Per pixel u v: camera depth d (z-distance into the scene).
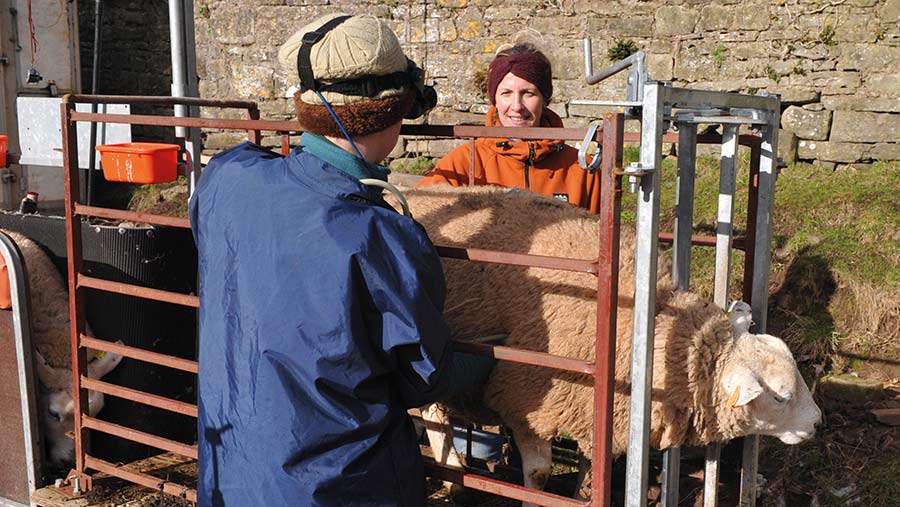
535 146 3.34
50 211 7.69
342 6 6.94
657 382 2.63
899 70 5.48
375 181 1.89
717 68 5.96
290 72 1.96
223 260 1.88
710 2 5.92
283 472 1.75
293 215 1.79
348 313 1.72
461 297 2.76
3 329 3.15
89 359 3.21
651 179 1.99
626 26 6.17
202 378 1.92
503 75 3.24
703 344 2.61
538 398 2.65
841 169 5.70
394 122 1.93
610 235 1.98
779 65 5.79
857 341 4.12
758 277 2.85
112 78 8.27
